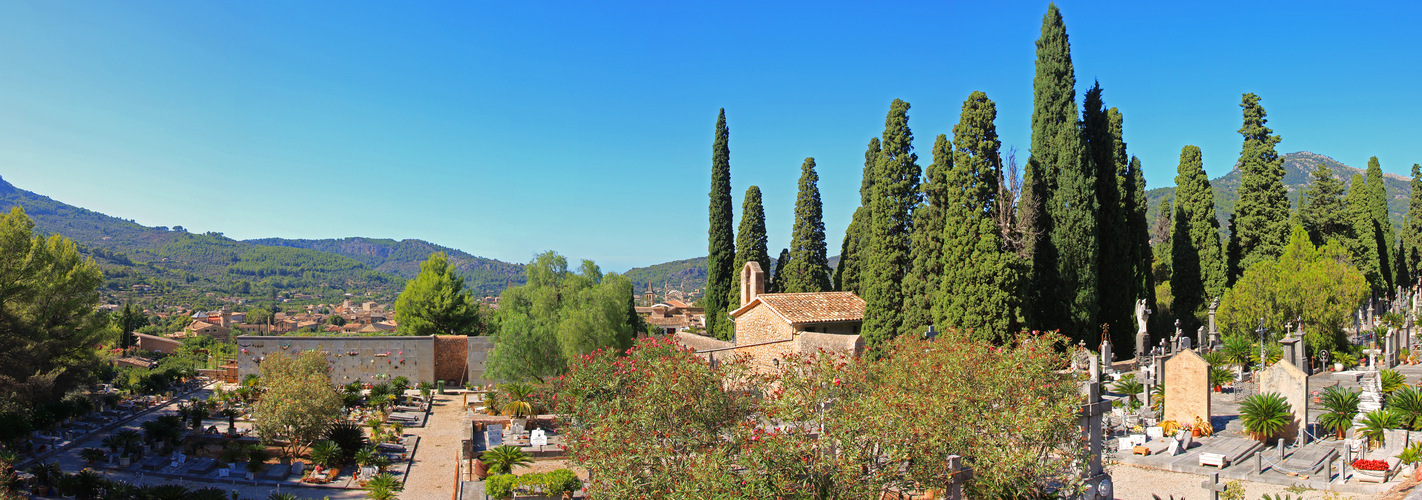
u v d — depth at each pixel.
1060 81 48.19
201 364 79.31
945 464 15.61
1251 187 61.25
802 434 14.72
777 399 16.62
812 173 64.31
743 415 17.34
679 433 16.50
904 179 46.44
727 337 62.12
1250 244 61.28
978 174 42.94
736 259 64.25
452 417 45.44
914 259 44.12
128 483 27.91
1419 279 86.25
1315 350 44.19
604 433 15.55
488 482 24.09
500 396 41.69
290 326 174.25
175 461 31.62
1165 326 58.38
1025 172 45.50
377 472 30.58
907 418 15.34
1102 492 18.83
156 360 84.12
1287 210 60.81
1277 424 26.16
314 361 47.50
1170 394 29.44
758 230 64.00
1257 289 47.19
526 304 52.09
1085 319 45.28
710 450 14.80
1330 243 60.50
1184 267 59.31
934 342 21.55
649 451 14.55
